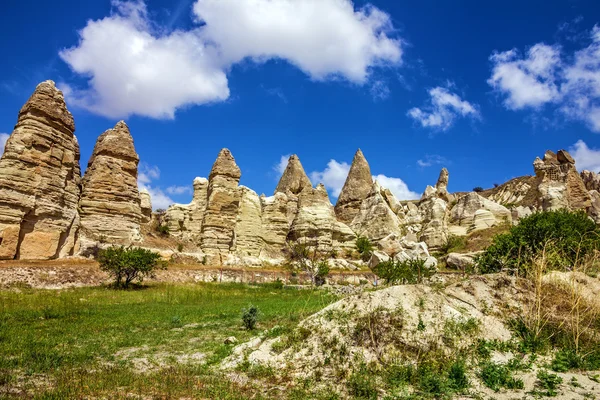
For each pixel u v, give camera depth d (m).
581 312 11.80
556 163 71.69
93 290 27.12
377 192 73.19
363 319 10.85
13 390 8.10
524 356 10.12
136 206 43.41
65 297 22.36
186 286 31.67
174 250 46.62
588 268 14.81
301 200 60.94
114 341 13.20
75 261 33.50
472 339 10.48
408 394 8.48
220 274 39.44
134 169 43.84
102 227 40.47
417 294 11.59
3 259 30.67
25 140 33.47
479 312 11.84
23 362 10.12
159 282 33.75
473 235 60.09
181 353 12.02
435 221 62.06
